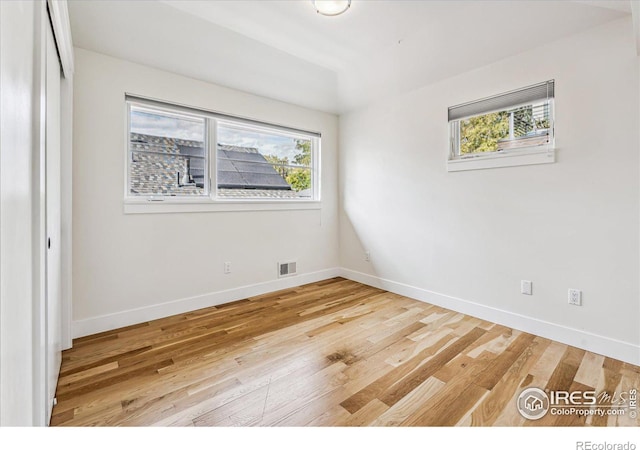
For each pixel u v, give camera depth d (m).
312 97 3.45
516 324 2.46
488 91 2.59
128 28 2.13
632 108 1.90
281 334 2.38
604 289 2.03
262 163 3.53
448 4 2.00
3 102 0.61
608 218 2.01
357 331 2.44
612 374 1.80
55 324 1.65
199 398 1.60
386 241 3.57
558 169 2.21
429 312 2.86
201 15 2.08
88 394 1.62
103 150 2.40
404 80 3.01
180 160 2.89
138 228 2.58
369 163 3.74
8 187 0.65
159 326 2.52
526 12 1.97
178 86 2.77
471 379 1.77
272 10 2.06
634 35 1.70
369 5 2.01
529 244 2.38
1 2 0.60
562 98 2.17
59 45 1.62
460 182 2.82
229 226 3.15
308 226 3.87
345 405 1.54
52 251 1.53
